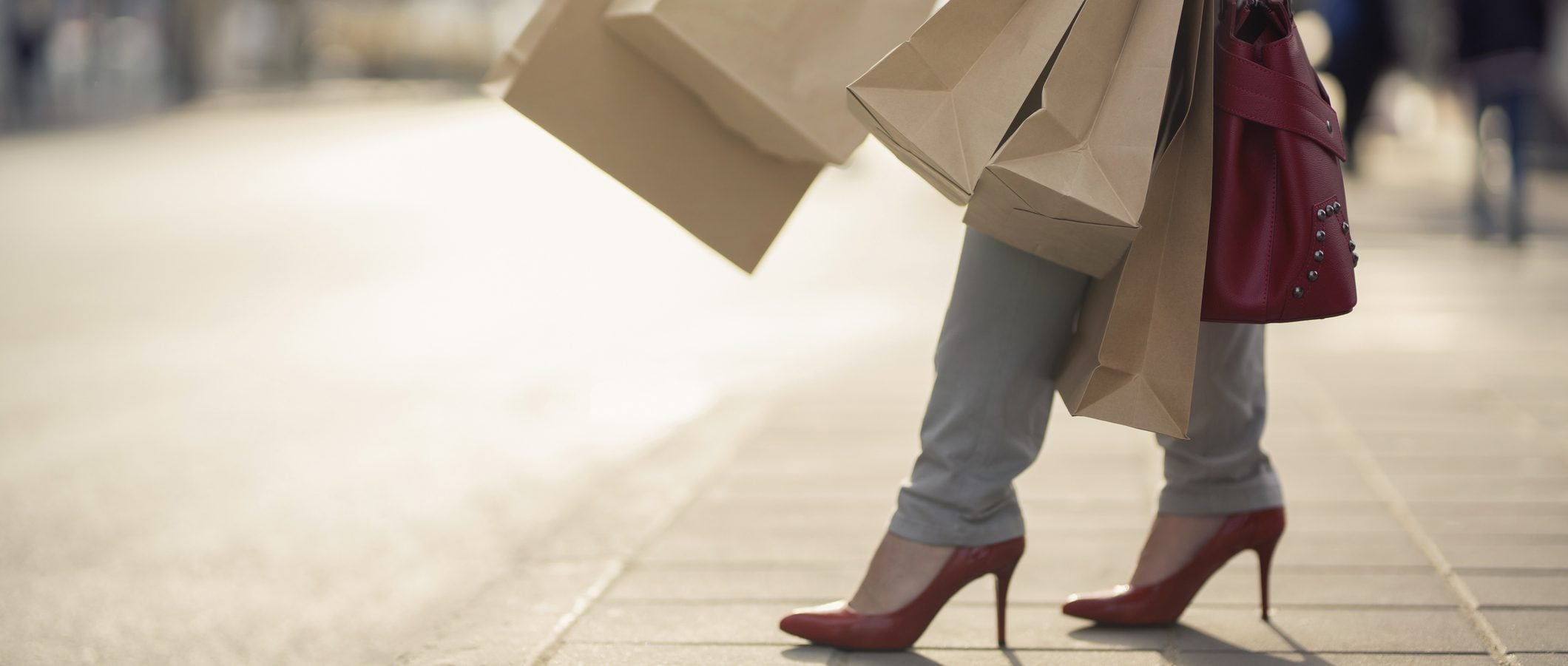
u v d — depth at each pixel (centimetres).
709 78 233
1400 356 546
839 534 333
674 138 247
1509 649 245
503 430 475
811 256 929
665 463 414
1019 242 213
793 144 236
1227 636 258
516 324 684
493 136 2016
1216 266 206
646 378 554
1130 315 204
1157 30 193
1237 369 251
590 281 827
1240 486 259
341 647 284
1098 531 333
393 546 350
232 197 1276
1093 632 262
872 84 196
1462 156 1441
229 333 664
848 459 409
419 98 3083
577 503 370
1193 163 202
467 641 265
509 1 3719
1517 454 390
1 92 2492
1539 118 1373
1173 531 262
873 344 616
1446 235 934
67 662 275
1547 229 963
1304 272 207
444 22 3678
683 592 291
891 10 236
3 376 568
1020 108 199
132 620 299
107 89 3009
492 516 376
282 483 411
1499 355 543
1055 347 238
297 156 1678
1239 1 213
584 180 1491
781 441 434
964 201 205
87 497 396
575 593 294
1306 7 1413
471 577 327
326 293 785
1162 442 261
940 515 246
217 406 514
